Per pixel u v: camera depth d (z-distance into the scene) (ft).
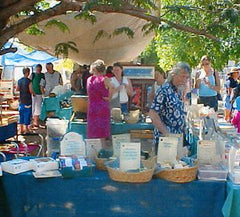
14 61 45.16
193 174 8.96
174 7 10.69
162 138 9.62
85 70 24.81
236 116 17.83
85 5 9.55
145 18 10.59
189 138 13.91
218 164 9.68
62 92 26.50
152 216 9.13
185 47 12.85
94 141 10.49
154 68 21.31
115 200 9.13
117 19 20.44
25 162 9.55
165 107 11.66
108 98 16.55
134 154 9.05
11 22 12.15
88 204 9.21
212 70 20.45
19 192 9.31
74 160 9.40
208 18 11.29
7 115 40.63
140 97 21.42
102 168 9.74
